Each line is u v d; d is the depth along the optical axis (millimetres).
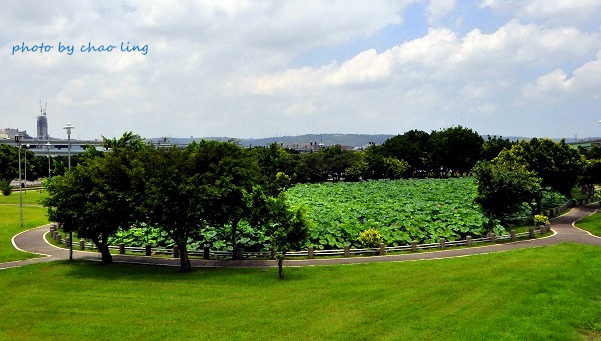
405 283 27359
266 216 31609
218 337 19938
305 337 19672
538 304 22625
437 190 81438
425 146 127062
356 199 70688
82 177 34219
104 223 33094
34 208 71188
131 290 27906
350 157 126438
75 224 34688
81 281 30375
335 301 24328
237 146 37594
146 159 34438
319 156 125688
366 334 19750
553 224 51469
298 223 29891
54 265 35406
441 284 26641
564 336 19312
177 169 33188
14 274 32562
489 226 46031
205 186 31906
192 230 34375
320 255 37438
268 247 40750
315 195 77875
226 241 42531
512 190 43250
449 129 122188
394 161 121125
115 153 35062
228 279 30016
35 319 22969
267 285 28172
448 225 46438
